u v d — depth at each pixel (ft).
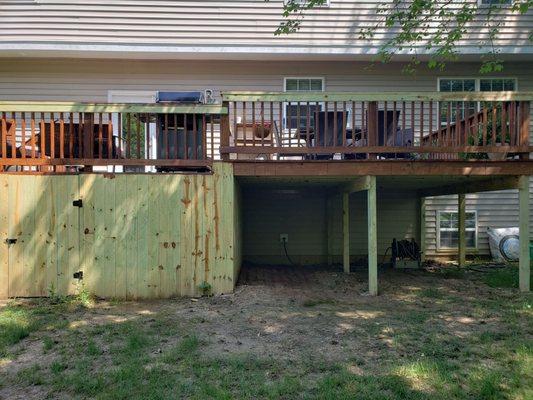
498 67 22.54
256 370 10.84
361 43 27.78
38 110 18.54
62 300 17.89
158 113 19.43
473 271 25.80
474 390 9.71
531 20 28.27
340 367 11.00
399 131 21.65
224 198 19.01
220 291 18.95
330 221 29.68
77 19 26.84
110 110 18.78
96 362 11.39
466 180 22.89
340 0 27.73
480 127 24.02
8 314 15.79
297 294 19.65
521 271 19.98
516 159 20.04
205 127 19.38
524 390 9.73
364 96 19.35
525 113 19.60
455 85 29.76
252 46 27.32
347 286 21.58
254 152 19.13
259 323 14.85
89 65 28.32
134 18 27.04
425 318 15.46
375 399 9.29
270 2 27.43
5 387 10.02
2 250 18.39
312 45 27.58
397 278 23.86
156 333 13.75
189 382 10.14
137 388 9.82
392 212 30.07
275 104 27.76
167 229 18.78
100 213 18.65
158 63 28.53
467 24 28.32
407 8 26.71
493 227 30.37
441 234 30.32
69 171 20.01
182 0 27.22
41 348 12.44
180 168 20.57
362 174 19.56
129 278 18.61
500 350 12.16
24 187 18.52
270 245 29.78
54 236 18.53
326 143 19.63
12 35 26.68
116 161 18.79
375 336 13.46
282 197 29.86
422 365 11.02
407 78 29.37
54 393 9.71
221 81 28.68
